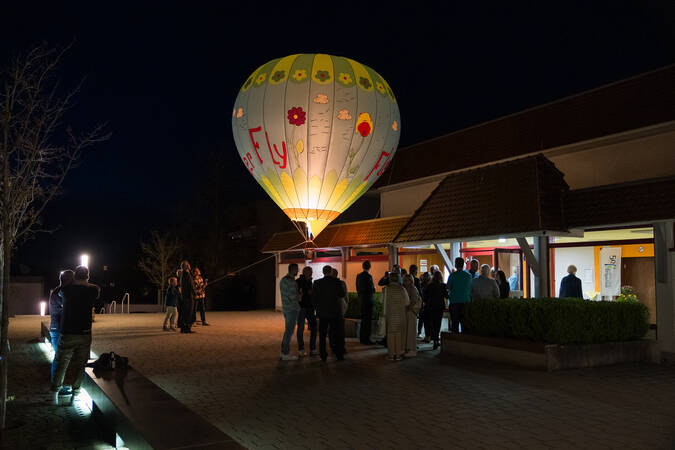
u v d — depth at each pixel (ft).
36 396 27.58
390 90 55.06
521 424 21.11
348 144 51.49
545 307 33.30
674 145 43.45
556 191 44.62
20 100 32.42
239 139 54.90
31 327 64.18
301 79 50.83
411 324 38.55
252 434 19.92
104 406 21.36
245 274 125.70
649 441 18.99
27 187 32.24
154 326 62.69
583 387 27.84
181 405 19.47
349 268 75.10
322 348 36.47
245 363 35.60
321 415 22.49
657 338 37.93
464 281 40.65
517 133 56.70
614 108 48.39
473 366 34.24
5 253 25.53
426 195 66.44
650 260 44.19
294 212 54.49
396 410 23.26
